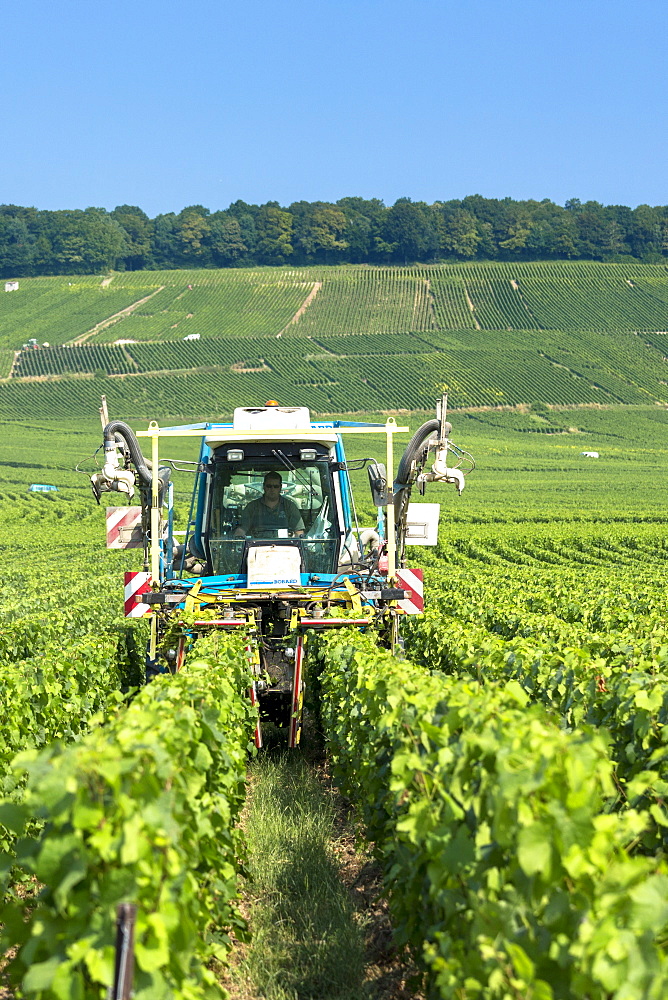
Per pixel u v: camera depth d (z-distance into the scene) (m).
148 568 15.65
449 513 82.19
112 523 16.11
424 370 199.88
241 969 8.48
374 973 8.52
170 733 6.82
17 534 70.62
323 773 14.67
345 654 12.64
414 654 19.80
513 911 5.55
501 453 149.12
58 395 189.88
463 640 16.14
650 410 185.12
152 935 5.29
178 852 5.96
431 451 15.25
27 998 5.55
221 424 15.60
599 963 4.93
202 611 14.04
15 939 5.92
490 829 6.11
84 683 15.53
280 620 14.67
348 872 10.80
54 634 21.34
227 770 9.69
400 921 8.05
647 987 4.91
